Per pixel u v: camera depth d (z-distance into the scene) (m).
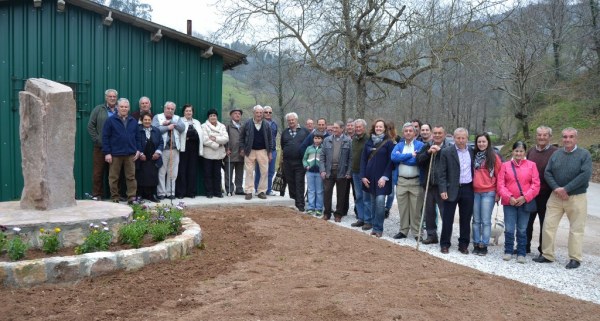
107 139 8.24
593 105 26.11
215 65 10.18
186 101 9.95
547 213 6.99
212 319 4.00
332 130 9.30
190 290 4.63
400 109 24.44
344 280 5.04
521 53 20.78
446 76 23.42
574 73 28.39
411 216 8.23
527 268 6.67
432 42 14.32
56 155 6.01
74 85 8.91
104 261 4.89
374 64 16.23
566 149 6.82
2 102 8.48
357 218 9.21
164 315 4.07
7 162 8.55
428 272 5.52
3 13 8.42
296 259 5.80
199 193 10.01
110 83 9.21
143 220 6.05
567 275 6.35
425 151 7.76
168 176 8.97
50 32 8.72
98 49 9.09
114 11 8.88
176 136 9.14
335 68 15.54
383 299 4.53
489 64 15.92
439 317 4.22
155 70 9.61
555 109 27.55
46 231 5.30
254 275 5.13
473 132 37.72
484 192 7.28
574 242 6.73
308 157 9.67
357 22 14.77
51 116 5.91
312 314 4.15
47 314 4.04
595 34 26.41
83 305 4.23
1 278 4.51
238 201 9.32
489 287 5.16
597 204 13.45
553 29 25.66
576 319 4.47
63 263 4.69
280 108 21.59
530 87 26.38
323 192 9.81
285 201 9.69
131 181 8.46
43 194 5.89
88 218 5.55
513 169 7.01
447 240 7.38
